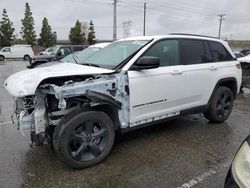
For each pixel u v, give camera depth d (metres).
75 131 3.71
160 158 4.16
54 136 3.68
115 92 4.05
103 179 3.57
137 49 4.45
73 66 4.35
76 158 3.73
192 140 4.90
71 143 3.75
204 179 3.56
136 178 3.59
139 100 4.28
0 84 12.66
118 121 4.16
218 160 4.10
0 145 4.72
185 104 5.07
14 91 3.51
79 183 3.48
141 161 4.07
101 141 3.99
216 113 5.72
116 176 3.64
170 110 4.80
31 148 4.59
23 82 3.52
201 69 5.20
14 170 3.83
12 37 62.03
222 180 3.54
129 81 4.12
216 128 5.59
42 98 3.74
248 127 5.70
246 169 2.16
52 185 3.45
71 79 3.83
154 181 3.52
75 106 3.95
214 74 5.48
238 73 6.03
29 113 3.85
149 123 4.55
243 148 2.30
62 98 3.57
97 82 3.86
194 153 4.35
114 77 4.05
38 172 3.77
